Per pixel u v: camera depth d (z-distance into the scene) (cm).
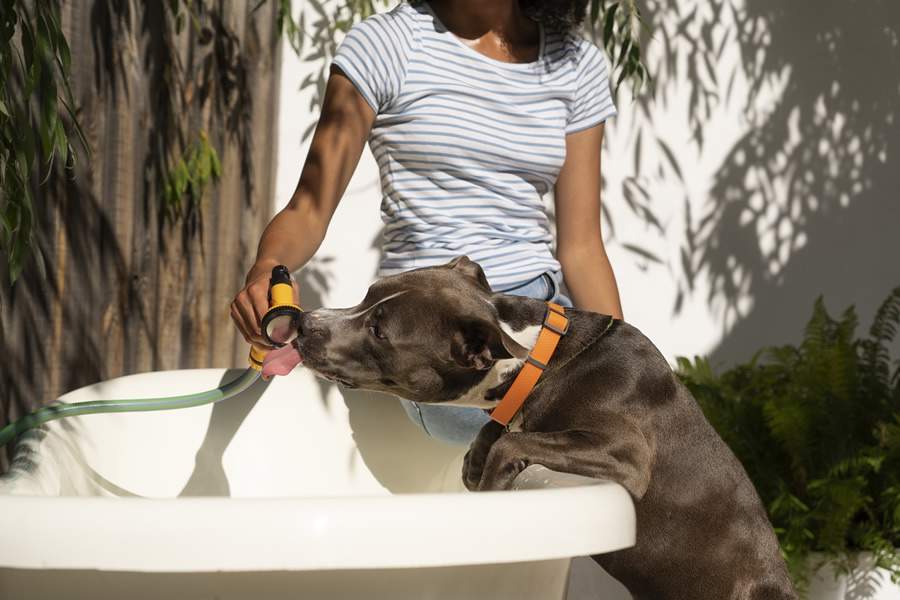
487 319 238
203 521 133
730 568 251
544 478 187
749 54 513
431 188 282
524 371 247
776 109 518
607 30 420
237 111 422
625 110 501
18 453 221
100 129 364
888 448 399
